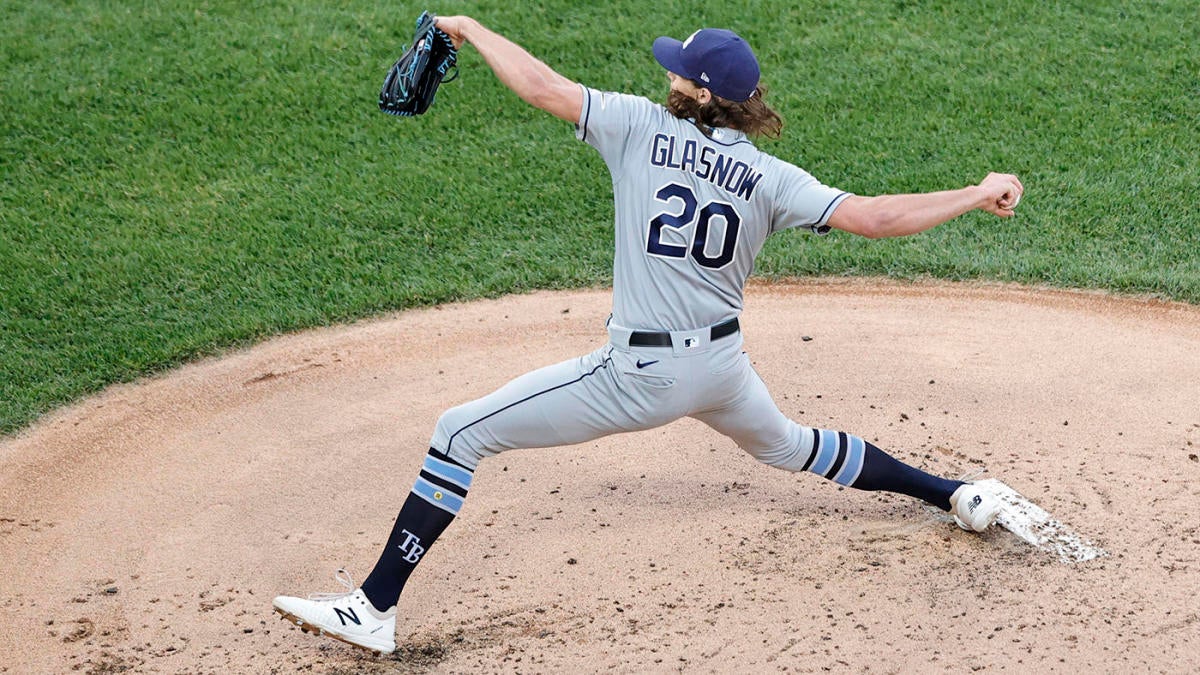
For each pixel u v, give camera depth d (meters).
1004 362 24.70
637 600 17.02
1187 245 29.98
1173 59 37.50
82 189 32.78
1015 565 17.41
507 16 40.47
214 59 38.69
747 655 15.73
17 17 40.97
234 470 21.42
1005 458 20.58
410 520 15.55
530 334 26.89
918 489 17.78
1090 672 15.09
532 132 35.69
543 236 31.28
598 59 38.38
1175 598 16.45
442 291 28.80
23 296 27.84
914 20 40.06
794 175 14.68
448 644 16.28
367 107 36.66
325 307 28.03
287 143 35.06
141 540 19.19
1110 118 35.28
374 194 32.84
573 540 18.61
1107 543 17.88
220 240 30.64
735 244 14.69
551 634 16.38
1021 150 34.06
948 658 15.48
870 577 17.27
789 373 24.45
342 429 22.84
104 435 22.81
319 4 41.69
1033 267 29.25
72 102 36.59
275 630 16.81
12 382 24.58
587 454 21.28
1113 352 25.06
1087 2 40.56
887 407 22.73
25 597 17.67
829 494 19.69
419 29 16.41
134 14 41.16
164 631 16.81
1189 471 19.89
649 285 14.71
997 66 37.75
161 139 35.19
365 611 15.57
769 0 41.19
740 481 20.20
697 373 14.98
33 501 20.50
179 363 25.70
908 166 33.50
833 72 37.75
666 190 14.52
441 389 24.42
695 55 14.39
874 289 28.94
